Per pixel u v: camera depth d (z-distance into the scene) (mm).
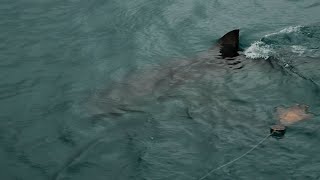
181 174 5645
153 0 12523
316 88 7273
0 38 10391
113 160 5988
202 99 7277
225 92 7410
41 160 6094
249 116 6734
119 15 11570
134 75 8344
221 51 8828
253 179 5426
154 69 8516
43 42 10164
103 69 8750
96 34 10523
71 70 8773
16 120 7113
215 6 11930
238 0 12273
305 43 9070
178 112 6977
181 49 9516
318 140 5984
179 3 12258
